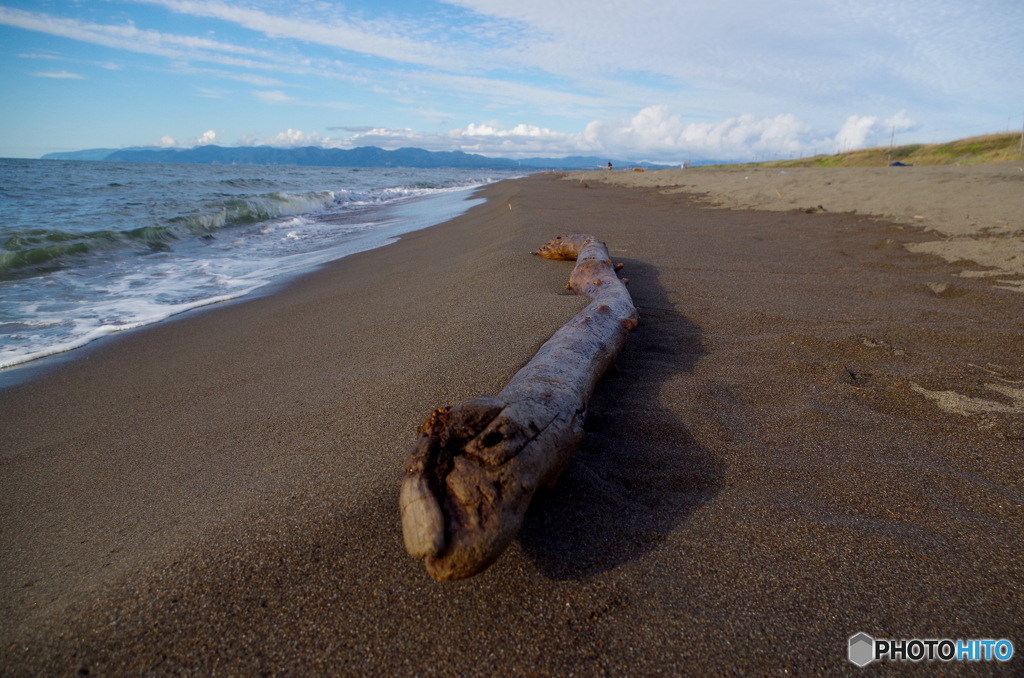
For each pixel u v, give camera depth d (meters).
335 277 6.50
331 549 1.62
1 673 1.33
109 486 2.20
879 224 7.53
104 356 4.12
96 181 24.02
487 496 1.47
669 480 1.96
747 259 5.70
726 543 1.66
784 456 2.11
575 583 1.53
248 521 1.74
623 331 3.01
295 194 15.99
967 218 7.05
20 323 5.05
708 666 1.30
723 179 16.70
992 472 2.00
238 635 1.40
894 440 2.21
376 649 1.37
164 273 7.29
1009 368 2.88
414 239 9.12
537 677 1.30
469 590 1.52
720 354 3.14
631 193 15.50
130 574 1.59
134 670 1.34
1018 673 1.26
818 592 1.48
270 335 4.28
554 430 1.78
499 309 3.70
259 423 2.56
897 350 3.10
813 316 3.81
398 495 1.82
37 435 2.81
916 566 1.56
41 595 1.58
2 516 2.06
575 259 5.35
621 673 1.30
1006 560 1.58
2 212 12.34
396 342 3.50
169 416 2.89
